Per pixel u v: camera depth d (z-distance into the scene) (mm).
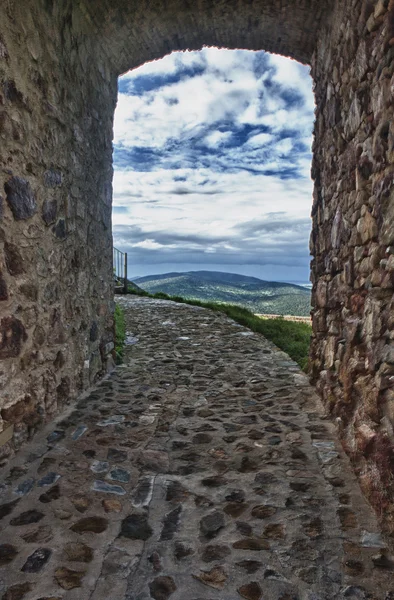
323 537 1943
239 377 4594
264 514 2123
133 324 8055
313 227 4359
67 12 3346
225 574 1723
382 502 2021
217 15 4016
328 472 2533
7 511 2105
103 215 4570
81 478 2441
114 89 4844
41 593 1611
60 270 3338
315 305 4305
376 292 2389
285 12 3799
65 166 3416
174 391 4117
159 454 2775
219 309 10258
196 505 2205
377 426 2262
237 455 2771
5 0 2449
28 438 2846
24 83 2680
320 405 3650
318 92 4148
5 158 2457
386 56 2283
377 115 2430
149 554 1834
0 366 2447
